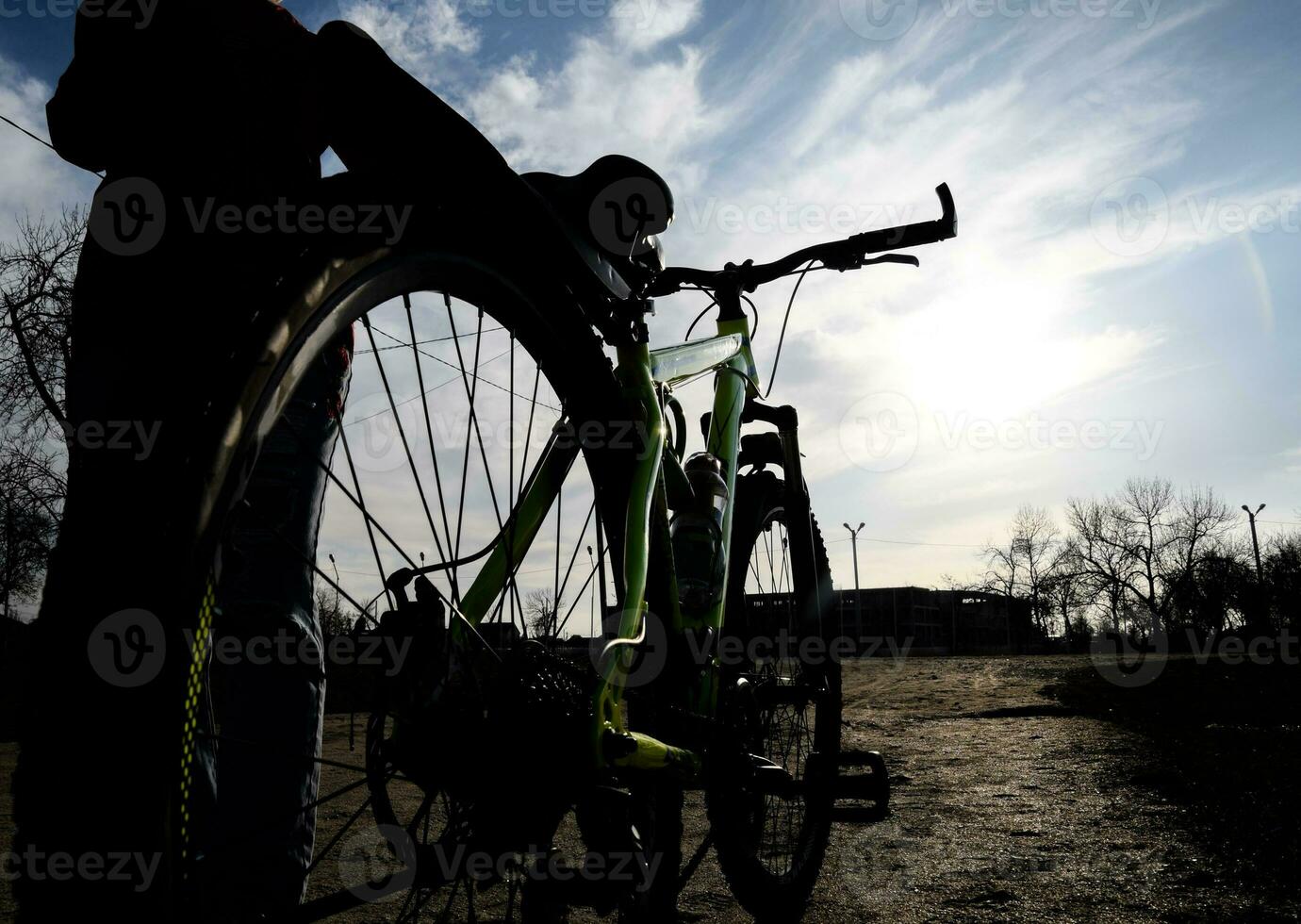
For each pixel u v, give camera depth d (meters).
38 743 0.91
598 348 1.87
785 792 2.32
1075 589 72.12
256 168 1.83
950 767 5.41
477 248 1.51
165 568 0.90
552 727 1.51
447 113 1.42
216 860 1.65
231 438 0.98
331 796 1.33
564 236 1.69
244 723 1.72
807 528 3.15
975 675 18.92
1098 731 7.08
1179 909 2.54
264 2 1.90
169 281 1.55
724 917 2.57
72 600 0.92
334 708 8.73
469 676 1.47
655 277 2.12
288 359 1.08
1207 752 5.50
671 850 1.93
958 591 87.00
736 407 2.90
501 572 1.68
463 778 1.40
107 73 1.78
